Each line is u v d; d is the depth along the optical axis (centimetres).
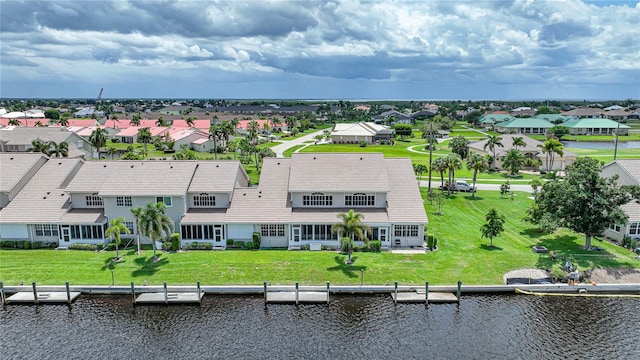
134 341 3834
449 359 3594
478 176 10394
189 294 4475
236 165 6112
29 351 3706
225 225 5531
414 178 6103
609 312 4225
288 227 5531
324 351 3691
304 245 5538
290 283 4600
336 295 4512
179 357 3622
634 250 5331
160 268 4912
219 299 4456
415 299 4372
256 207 5688
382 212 5656
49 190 5981
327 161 6081
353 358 3606
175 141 14238
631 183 5988
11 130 12150
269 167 6288
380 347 3741
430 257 5194
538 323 4059
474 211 7206
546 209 5553
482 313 4219
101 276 4753
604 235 5934
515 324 4044
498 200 7919
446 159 8325
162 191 5591
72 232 5594
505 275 4747
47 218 5588
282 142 17088
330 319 4131
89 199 5803
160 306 4353
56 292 4534
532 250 5375
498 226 5372
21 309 4338
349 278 4694
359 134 16850
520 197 8144
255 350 3703
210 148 14625
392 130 18500
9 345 3784
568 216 5275
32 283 4472
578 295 4500
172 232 5450
